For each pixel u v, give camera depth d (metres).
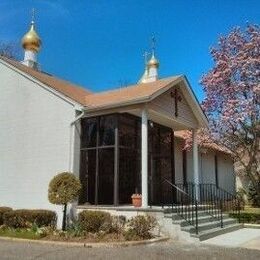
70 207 14.51
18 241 11.93
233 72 21.08
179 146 23.09
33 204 15.77
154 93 14.38
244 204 27.62
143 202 13.73
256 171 21.84
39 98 16.61
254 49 20.92
